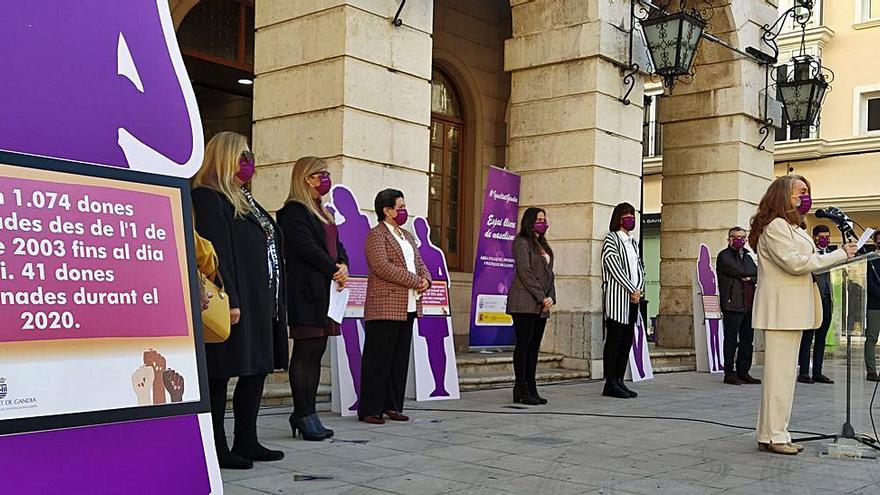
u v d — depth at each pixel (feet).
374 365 21.84
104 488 9.00
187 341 10.19
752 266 35.99
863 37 72.38
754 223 19.80
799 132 44.96
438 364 27.25
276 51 28.30
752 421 24.21
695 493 15.15
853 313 20.15
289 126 27.76
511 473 16.29
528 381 26.94
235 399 16.55
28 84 9.16
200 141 10.82
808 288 19.06
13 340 8.54
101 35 9.98
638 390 31.99
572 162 35.68
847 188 72.38
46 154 9.19
